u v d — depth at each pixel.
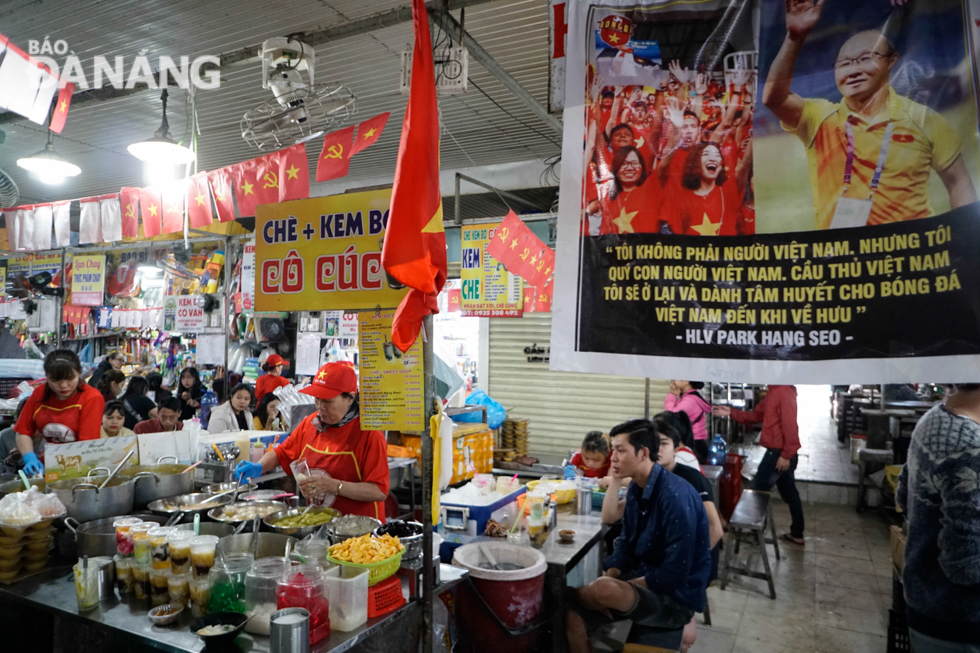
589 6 1.97
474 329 8.25
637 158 1.91
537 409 7.86
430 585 2.08
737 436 10.67
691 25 1.89
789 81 1.79
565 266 1.94
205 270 6.05
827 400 23.02
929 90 1.65
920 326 1.61
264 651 1.74
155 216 4.37
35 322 7.13
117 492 2.56
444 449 2.96
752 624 4.05
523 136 6.37
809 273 1.73
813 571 5.03
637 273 1.88
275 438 3.98
